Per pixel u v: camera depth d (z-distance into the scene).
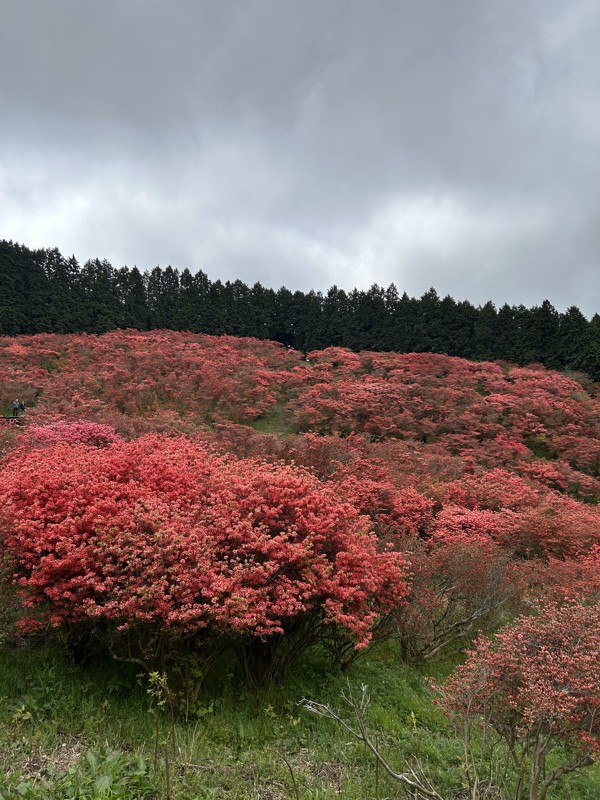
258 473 6.81
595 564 9.30
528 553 11.16
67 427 14.37
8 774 3.46
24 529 5.18
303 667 6.02
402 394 23.72
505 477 16.72
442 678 6.53
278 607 4.73
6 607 5.43
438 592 7.29
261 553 5.36
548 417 22.98
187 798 3.49
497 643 4.57
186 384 22.12
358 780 4.08
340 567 5.50
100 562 4.78
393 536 9.01
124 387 21.27
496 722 3.81
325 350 33.47
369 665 6.43
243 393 22.69
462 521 11.48
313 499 6.12
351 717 5.14
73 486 5.91
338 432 20.44
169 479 6.80
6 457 8.70
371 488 11.66
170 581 4.84
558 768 3.55
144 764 3.71
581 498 17.81
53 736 4.04
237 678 5.47
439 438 21.03
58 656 5.29
